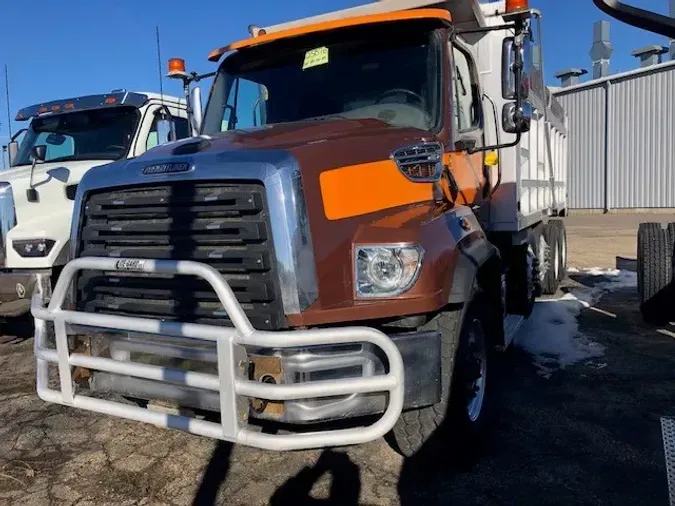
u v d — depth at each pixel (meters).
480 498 3.44
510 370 5.57
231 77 5.22
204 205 3.25
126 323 3.18
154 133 7.49
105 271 3.58
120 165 3.67
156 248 3.41
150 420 3.20
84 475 3.79
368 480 3.66
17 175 6.30
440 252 3.36
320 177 3.23
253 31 5.63
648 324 7.06
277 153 3.21
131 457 4.03
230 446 4.16
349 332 2.84
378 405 3.10
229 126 5.16
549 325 7.09
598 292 8.98
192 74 5.51
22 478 3.77
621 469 3.75
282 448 2.83
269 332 2.83
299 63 4.89
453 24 5.08
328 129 3.92
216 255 3.17
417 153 3.77
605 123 24.80
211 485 3.64
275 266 3.07
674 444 3.56
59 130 7.60
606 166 24.89
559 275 9.32
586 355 5.96
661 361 5.75
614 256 12.71
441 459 3.79
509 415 4.55
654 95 23.28
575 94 25.73
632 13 2.65
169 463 3.94
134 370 3.21
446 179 4.11
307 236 3.10
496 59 5.39
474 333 3.97
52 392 3.55
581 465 3.80
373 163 3.50
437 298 3.28
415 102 4.36
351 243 3.22
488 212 5.53
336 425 3.91
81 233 3.74
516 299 6.52
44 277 5.96
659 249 6.88
